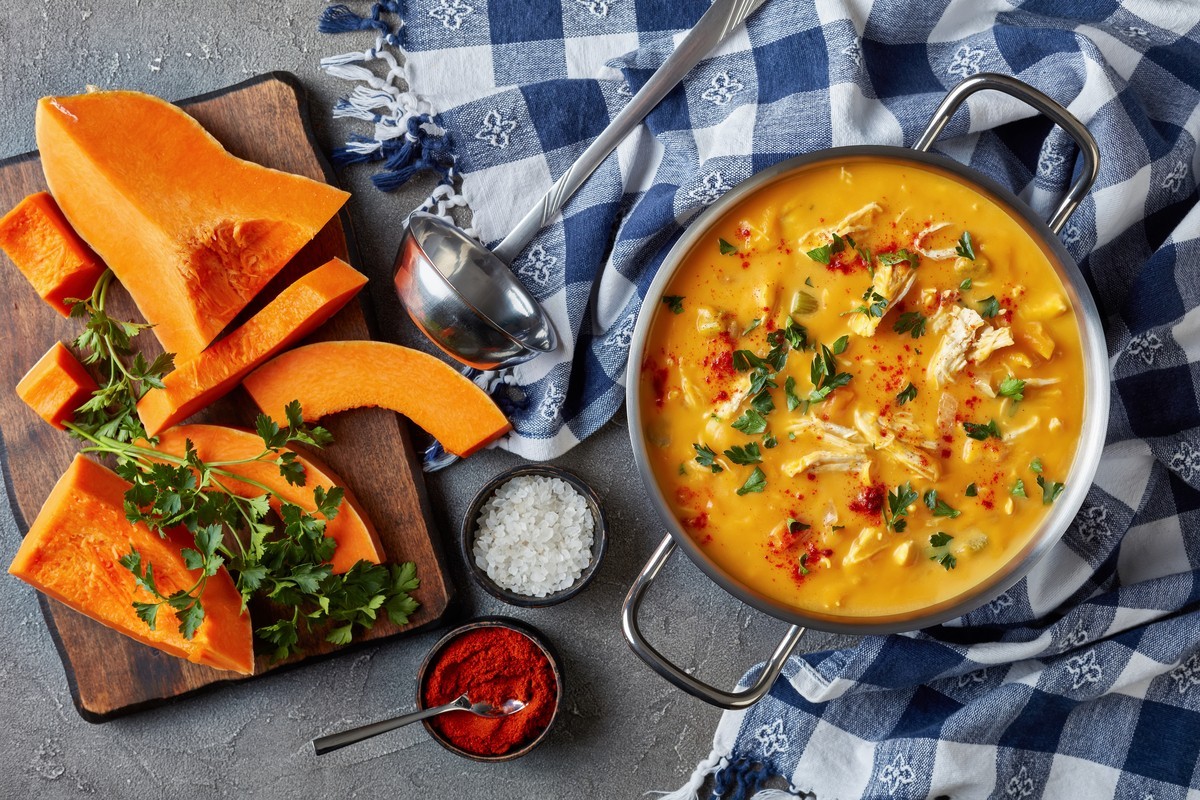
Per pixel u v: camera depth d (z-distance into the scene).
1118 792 0.90
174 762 0.92
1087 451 0.82
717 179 0.87
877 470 0.82
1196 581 0.89
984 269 0.82
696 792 0.92
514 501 0.90
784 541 0.82
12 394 0.90
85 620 0.90
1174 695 0.90
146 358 0.90
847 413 0.82
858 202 0.82
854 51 0.87
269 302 0.90
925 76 0.90
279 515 0.90
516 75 0.91
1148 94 0.90
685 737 0.92
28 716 0.92
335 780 0.92
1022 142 0.91
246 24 0.91
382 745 0.92
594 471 0.93
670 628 0.92
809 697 0.90
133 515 0.85
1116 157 0.87
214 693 0.92
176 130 0.86
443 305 0.87
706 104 0.89
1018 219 0.81
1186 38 0.89
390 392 0.89
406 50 0.90
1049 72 0.88
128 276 0.87
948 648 0.90
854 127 0.87
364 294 0.90
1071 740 0.90
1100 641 0.90
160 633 0.88
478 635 0.89
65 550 0.88
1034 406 0.82
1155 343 0.89
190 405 0.88
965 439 0.82
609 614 0.92
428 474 0.92
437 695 0.89
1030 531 0.83
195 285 0.86
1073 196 0.83
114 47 0.91
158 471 0.85
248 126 0.89
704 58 0.89
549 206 0.88
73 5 0.91
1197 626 0.88
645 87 0.87
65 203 0.87
